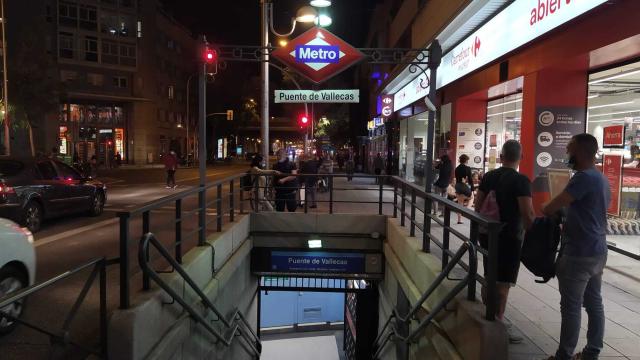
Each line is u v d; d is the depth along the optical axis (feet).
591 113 30.50
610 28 23.70
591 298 13.00
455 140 46.68
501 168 15.29
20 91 102.27
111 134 173.06
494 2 34.09
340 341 56.18
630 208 28.68
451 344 15.40
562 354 12.91
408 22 71.10
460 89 45.75
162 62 195.42
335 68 26.20
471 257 13.67
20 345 14.52
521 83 35.50
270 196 42.32
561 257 12.96
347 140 181.88
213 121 231.30
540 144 30.71
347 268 35.50
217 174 116.06
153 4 182.09
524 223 14.25
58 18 153.48
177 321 17.17
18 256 15.93
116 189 70.85
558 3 27.12
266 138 45.16
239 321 28.94
